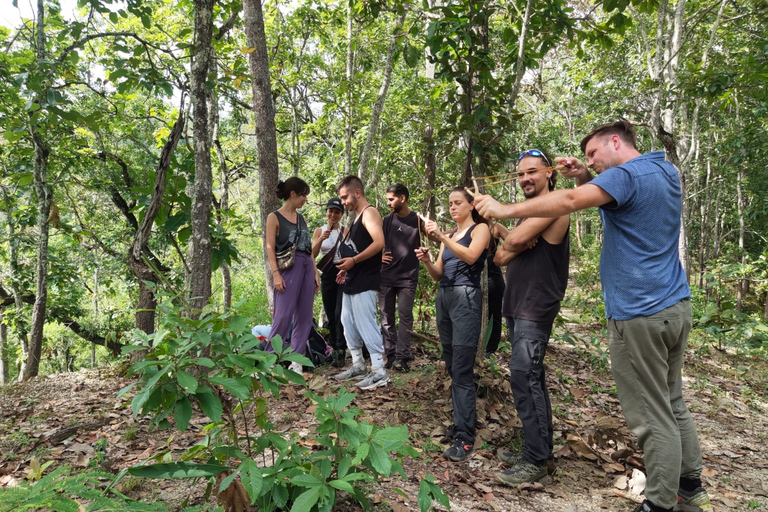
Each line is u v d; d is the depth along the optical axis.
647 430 2.34
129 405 3.69
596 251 22.36
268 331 4.69
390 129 10.55
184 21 8.48
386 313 4.96
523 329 2.82
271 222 4.07
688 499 2.53
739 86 7.60
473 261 3.03
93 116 5.13
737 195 20.88
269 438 2.02
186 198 4.61
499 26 7.55
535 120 18.02
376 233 4.09
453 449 3.04
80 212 12.38
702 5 11.91
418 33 5.93
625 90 12.03
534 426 2.79
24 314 10.51
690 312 2.37
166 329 1.93
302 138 12.12
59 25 5.48
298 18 10.05
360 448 1.81
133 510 1.44
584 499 2.69
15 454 2.95
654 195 2.28
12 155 8.10
